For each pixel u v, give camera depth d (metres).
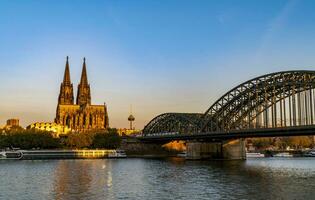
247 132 165.12
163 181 104.44
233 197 76.81
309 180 103.56
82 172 133.12
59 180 107.50
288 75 161.25
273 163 184.88
